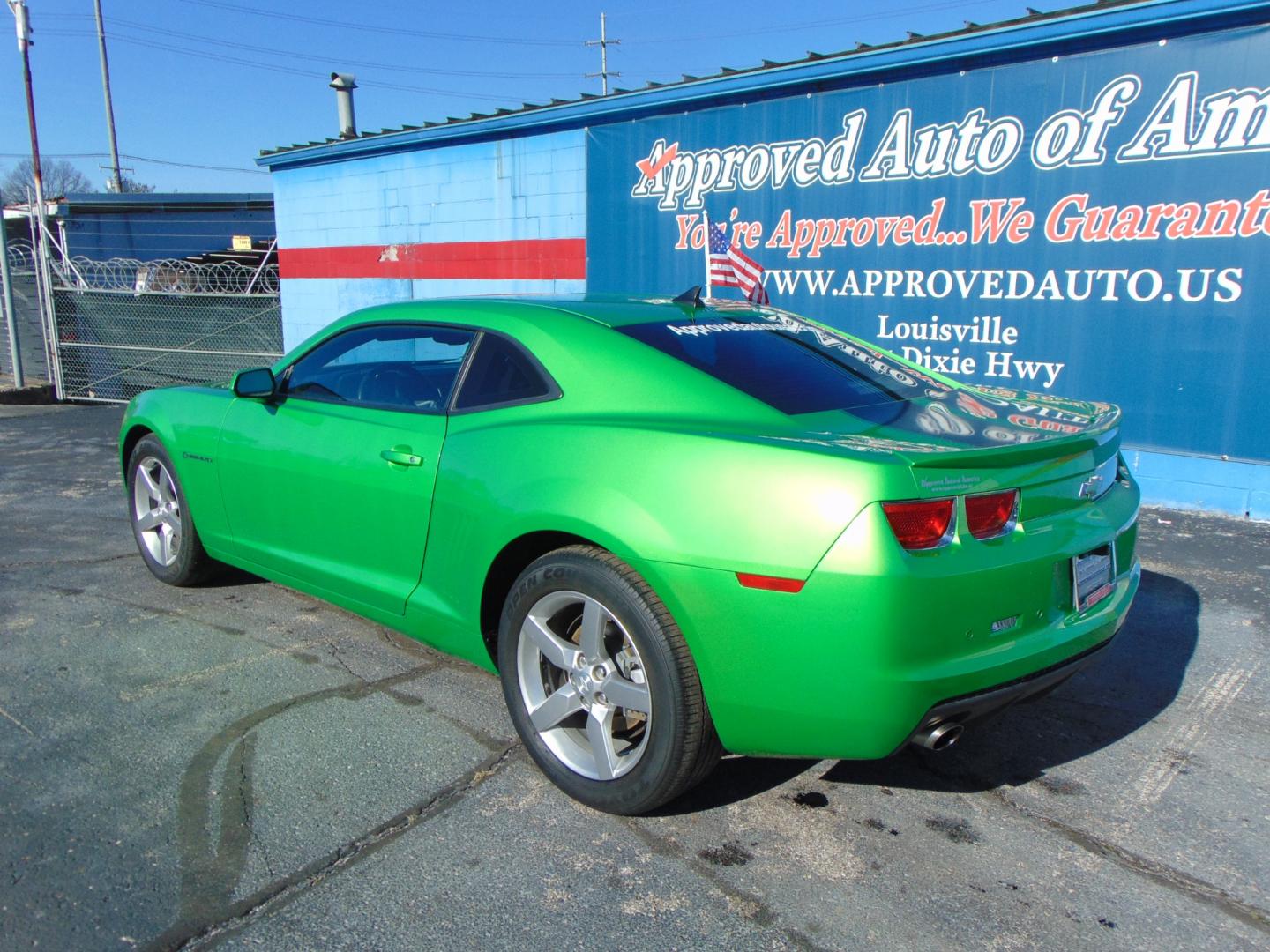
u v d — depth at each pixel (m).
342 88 13.90
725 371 3.14
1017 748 3.36
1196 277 6.23
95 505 6.88
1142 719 3.58
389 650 4.16
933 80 7.09
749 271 8.38
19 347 12.72
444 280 10.89
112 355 12.76
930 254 7.33
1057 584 2.73
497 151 10.05
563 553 2.90
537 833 2.81
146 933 2.36
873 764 3.25
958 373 7.35
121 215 19.08
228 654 4.10
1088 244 6.61
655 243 9.01
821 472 2.48
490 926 2.41
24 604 4.71
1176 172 6.19
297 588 4.12
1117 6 6.11
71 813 2.88
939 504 2.46
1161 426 6.51
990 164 6.93
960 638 2.49
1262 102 5.82
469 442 3.24
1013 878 2.63
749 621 2.53
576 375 3.17
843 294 7.86
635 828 2.85
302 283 12.52
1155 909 2.50
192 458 4.47
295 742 3.33
